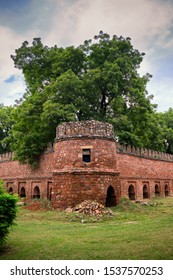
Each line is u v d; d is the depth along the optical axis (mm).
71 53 22281
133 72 23250
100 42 24094
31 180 21359
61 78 20062
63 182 15203
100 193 14633
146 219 12148
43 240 8312
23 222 11852
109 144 15875
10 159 24625
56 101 19984
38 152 20781
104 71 21219
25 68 24016
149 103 23375
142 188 21156
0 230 6965
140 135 25500
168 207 15930
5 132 33562
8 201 7152
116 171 15914
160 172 24328
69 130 15961
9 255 6789
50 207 15766
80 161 15117
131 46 24391
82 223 11594
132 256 6344
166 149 34312
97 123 15914
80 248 7270
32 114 20562
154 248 6836
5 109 34188
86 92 21062
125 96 23219
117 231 9531
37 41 24062
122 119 21031
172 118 35781
